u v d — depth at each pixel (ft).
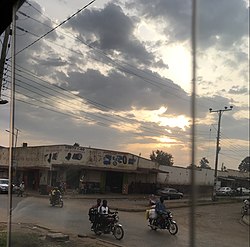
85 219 32.27
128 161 51.39
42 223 27.02
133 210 43.47
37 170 32.24
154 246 24.67
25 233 14.89
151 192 46.42
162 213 31.89
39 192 31.19
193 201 5.37
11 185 12.24
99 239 27.99
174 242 24.12
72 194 36.63
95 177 52.16
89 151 50.93
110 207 44.78
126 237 29.68
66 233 26.08
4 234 21.63
